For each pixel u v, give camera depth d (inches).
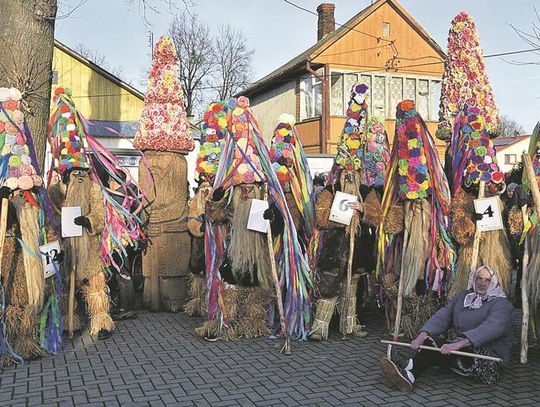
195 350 227.6
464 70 284.2
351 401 173.0
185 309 291.9
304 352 225.0
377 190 260.5
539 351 224.8
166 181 302.7
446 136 285.1
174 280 301.9
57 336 226.1
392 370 179.5
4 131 212.5
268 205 235.0
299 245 250.7
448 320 198.5
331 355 220.8
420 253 224.8
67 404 170.4
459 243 219.9
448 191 231.0
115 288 292.4
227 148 245.8
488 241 217.2
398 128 230.7
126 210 271.3
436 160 230.2
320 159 686.5
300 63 850.8
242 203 238.4
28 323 212.2
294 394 178.5
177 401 172.6
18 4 273.7
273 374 197.9
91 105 866.8
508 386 185.9
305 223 262.4
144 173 303.6
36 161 223.0
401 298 215.9
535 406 169.2
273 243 245.0
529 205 217.6
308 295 249.0
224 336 241.9
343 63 844.6
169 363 210.4
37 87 280.4
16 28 273.9
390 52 863.1
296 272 245.3
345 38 844.6
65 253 239.8
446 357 189.3
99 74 869.2
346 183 244.2
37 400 173.8
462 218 216.2
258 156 243.1
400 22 867.4
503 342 190.5
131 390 182.1
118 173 275.0
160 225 300.2
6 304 210.5
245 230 236.8
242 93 1111.6
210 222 253.1
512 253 228.1
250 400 173.5
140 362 211.8
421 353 186.5
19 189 212.4
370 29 853.8
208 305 249.1
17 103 217.2
